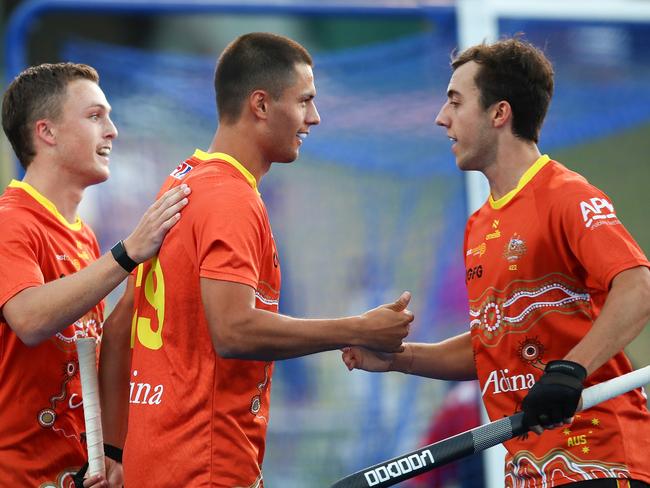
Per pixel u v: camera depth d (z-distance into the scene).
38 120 13.16
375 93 24.69
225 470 11.03
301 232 24.69
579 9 23.03
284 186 24.72
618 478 11.27
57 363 12.81
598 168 25.69
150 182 23.75
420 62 24.50
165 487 11.13
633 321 10.88
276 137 11.82
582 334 11.49
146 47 31.14
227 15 22.34
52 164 13.23
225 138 11.84
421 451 11.34
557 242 11.55
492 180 12.34
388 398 23.55
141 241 11.57
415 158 24.75
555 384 10.70
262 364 11.46
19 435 12.62
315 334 11.05
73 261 13.16
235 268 10.83
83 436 13.08
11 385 12.64
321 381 23.70
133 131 23.80
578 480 11.32
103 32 30.03
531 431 11.50
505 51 12.24
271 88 11.73
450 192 24.72
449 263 24.45
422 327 24.33
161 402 11.25
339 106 24.66
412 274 24.59
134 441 11.40
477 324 12.15
